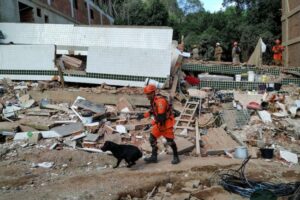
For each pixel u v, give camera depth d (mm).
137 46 13008
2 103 10547
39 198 5492
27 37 13602
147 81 11633
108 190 5852
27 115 9984
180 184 6348
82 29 13469
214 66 15273
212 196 5922
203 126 9773
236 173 6793
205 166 7016
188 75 14383
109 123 9578
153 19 37281
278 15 29703
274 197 5328
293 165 7707
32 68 12398
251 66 16328
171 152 7938
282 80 14516
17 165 7117
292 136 9391
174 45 14531
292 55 20422
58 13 22594
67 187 5969
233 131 9633
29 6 18062
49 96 11117
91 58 12016
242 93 12328
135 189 5984
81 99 10773
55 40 13484
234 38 32531
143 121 9781
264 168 7168
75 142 8359
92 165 7352
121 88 11461
